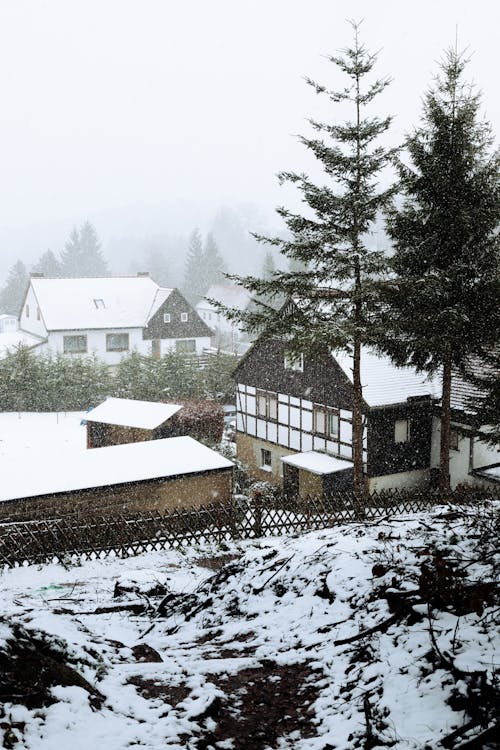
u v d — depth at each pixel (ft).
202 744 16.44
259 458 108.06
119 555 54.44
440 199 63.93
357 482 66.95
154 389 137.59
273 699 19.51
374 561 28.68
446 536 30.63
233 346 239.71
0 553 50.78
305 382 95.55
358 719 17.47
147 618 33.58
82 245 513.45
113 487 62.59
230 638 26.91
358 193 61.36
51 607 35.14
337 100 61.77
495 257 62.69
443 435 69.67
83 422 124.36
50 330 178.19
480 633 19.60
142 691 19.60
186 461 69.21
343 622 24.25
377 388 85.97
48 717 16.25
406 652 20.03
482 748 14.85
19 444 112.16
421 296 60.29
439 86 63.00
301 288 63.10
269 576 32.71
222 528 59.67
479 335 62.80
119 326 186.39
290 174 63.05
